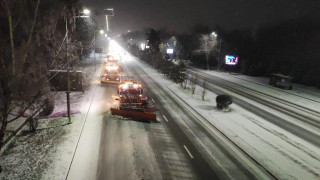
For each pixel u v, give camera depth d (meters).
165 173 12.88
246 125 20.78
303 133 19.55
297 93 35.75
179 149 15.72
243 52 67.31
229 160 14.51
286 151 16.03
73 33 31.22
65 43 21.45
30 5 13.97
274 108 26.97
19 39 15.70
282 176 13.01
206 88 36.34
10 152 14.73
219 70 60.06
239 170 13.44
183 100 28.55
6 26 13.29
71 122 19.91
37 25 16.48
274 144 17.08
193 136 17.92
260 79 48.06
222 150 15.79
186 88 35.59
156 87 35.94
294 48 57.06
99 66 57.22
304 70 45.72
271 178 12.79
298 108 27.41
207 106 26.28
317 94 35.44
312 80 42.34
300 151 16.12
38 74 15.95
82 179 12.20
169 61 48.53
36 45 17.11
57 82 21.39
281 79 39.12
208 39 69.06
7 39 13.53
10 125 18.77
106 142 16.45
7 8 12.24
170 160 14.27
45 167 13.15
